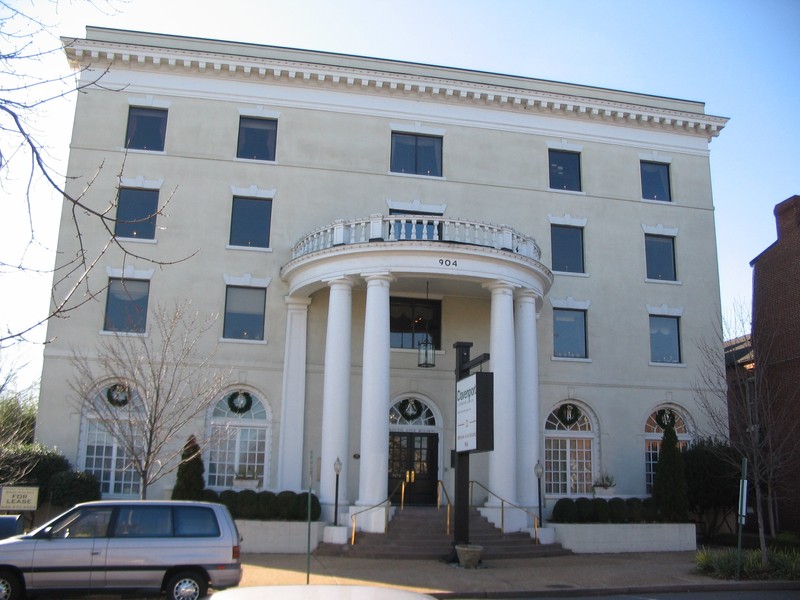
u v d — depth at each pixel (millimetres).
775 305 34000
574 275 31484
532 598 17062
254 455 27438
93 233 28062
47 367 26516
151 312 27484
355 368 28422
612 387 30938
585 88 33156
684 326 32375
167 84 29578
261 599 5406
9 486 21281
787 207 33719
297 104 30281
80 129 28750
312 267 26266
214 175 29219
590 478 30188
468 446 20609
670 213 33250
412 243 24719
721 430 29234
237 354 27828
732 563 20203
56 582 13898
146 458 20109
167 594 14258
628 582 18906
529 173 31812
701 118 33875
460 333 29688
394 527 23828
